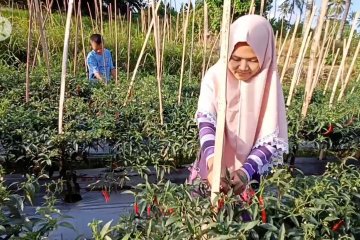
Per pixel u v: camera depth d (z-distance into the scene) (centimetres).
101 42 672
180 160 430
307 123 456
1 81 586
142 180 407
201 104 211
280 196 197
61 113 358
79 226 339
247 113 211
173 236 174
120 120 421
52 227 195
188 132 412
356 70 1102
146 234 190
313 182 219
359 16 541
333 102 559
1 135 370
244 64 201
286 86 752
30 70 668
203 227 171
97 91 536
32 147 361
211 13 1515
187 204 180
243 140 214
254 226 179
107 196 334
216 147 173
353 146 464
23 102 497
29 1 488
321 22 431
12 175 387
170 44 1001
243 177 189
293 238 184
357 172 245
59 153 361
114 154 390
